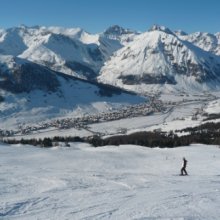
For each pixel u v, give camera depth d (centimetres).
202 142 15612
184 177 5253
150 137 18425
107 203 3198
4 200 3288
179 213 2828
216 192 3762
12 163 7444
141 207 3034
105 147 12275
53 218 2720
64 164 7856
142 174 5516
